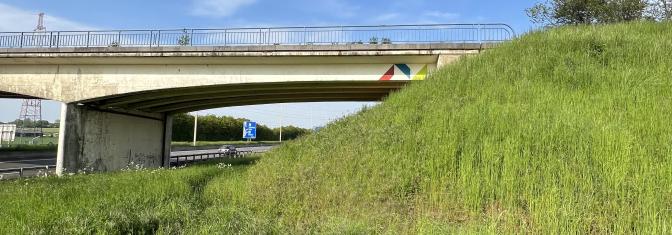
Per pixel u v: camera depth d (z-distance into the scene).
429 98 14.78
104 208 9.68
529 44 18.19
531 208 7.35
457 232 7.20
